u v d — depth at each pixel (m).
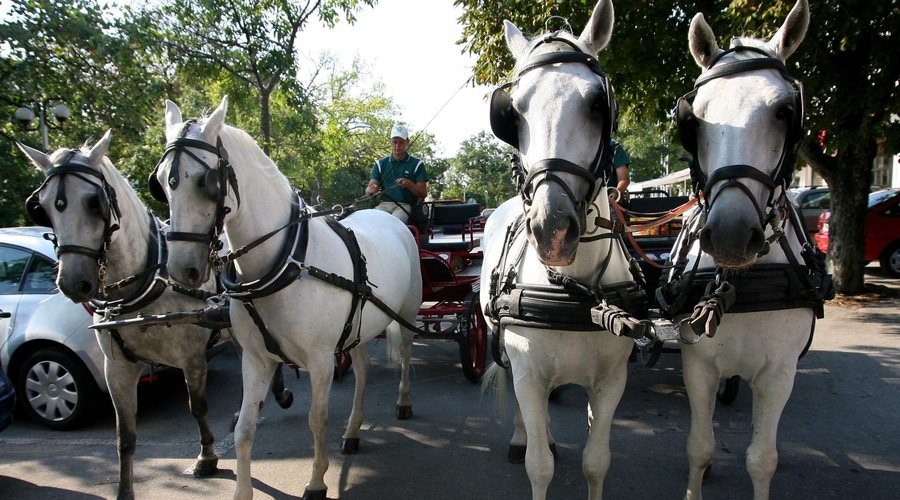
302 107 13.40
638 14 8.04
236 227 2.90
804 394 4.95
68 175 2.93
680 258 3.00
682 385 5.39
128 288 3.30
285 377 6.15
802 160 9.83
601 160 2.15
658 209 5.70
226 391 5.66
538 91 2.09
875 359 5.84
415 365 6.43
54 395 4.62
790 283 2.53
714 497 3.35
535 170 2.00
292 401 5.14
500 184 63.41
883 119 7.40
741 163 2.15
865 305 8.29
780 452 3.88
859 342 6.48
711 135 2.27
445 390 5.49
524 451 3.85
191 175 2.54
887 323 7.25
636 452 3.97
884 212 10.96
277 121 15.87
